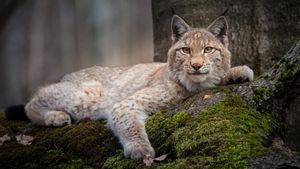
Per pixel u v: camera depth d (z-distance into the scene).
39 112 7.04
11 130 6.94
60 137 6.05
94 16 23.98
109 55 23.83
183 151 4.53
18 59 21.52
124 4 24.23
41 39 22.52
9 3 16.28
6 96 20.48
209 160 4.20
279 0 6.71
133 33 23.98
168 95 5.99
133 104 5.79
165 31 7.66
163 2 7.65
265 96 4.92
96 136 5.79
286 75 4.88
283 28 6.73
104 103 6.78
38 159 5.71
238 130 4.49
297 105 6.45
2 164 5.77
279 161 4.05
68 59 23.02
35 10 22.31
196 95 5.43
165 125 5.12
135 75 6.77
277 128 4.83
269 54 6.79
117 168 4.91
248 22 6.89
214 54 5.94
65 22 23.20
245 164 4.02
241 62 6.97
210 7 7.20
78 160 5.47
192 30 6.14
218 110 4.87
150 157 4.80
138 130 5.30
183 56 5.94
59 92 7.06
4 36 20.94
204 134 4.57
